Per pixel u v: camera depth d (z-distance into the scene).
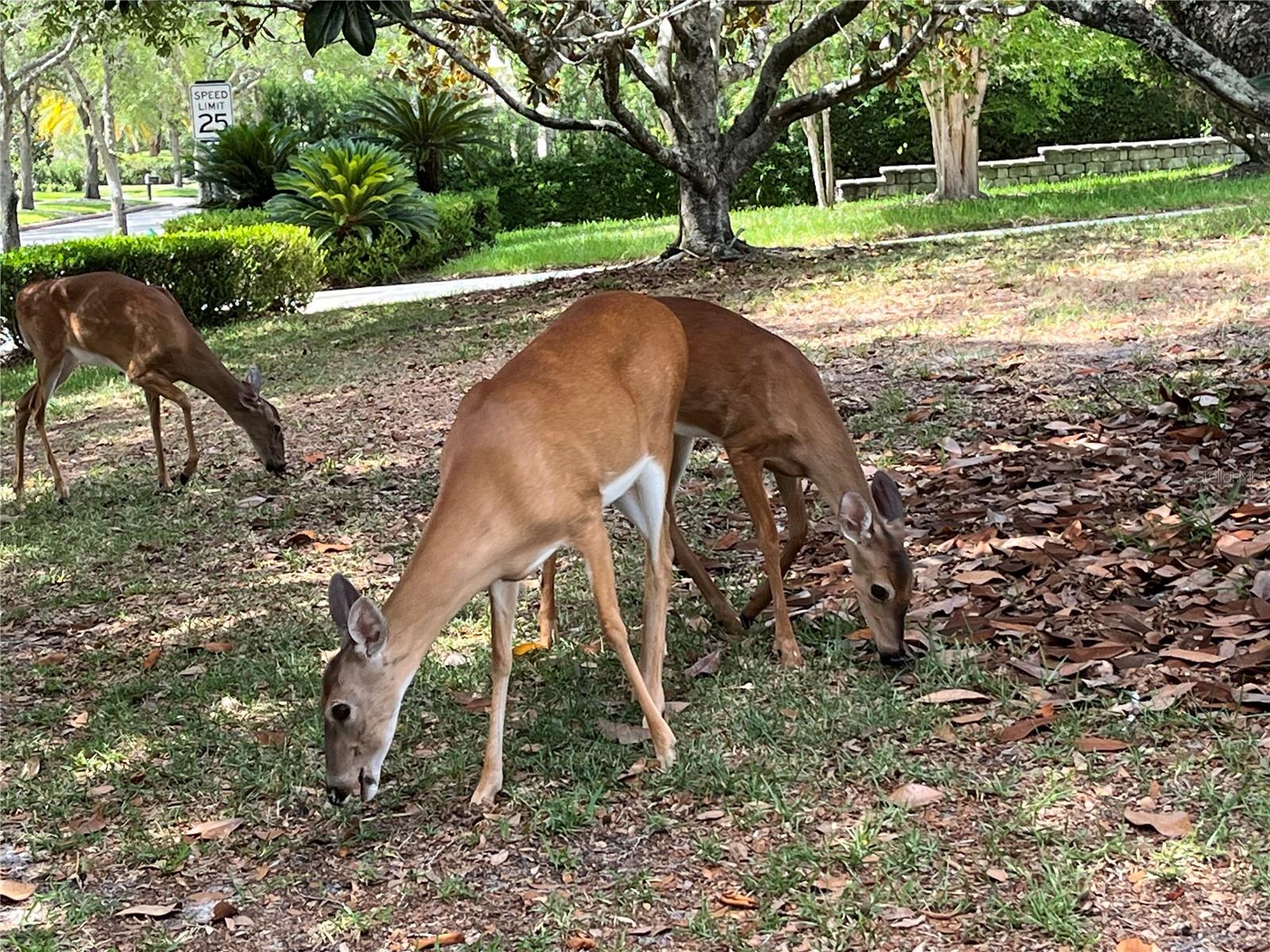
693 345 5.11
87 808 4.48
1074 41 22.56
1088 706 4.39
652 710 4.38
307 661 5.45
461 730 4.76
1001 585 5.41
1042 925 3.36
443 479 4.19
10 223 22.94
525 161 31.05
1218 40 5.10
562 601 5.89
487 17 12.32
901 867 3.66
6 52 31.77
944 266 13.48
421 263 22.31
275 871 4.03
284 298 17.41
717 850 3.86
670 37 16.14
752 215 24.97
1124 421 7.14
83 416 11.23
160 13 17.66
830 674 4.89
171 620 6.11
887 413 7.96
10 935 3.78
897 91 27.59
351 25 4.28
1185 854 3.56
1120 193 20.53
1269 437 6.53
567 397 4.30
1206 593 5.01
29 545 7.43
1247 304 9.64
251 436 8.41
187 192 71.69
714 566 6.00
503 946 3.56
